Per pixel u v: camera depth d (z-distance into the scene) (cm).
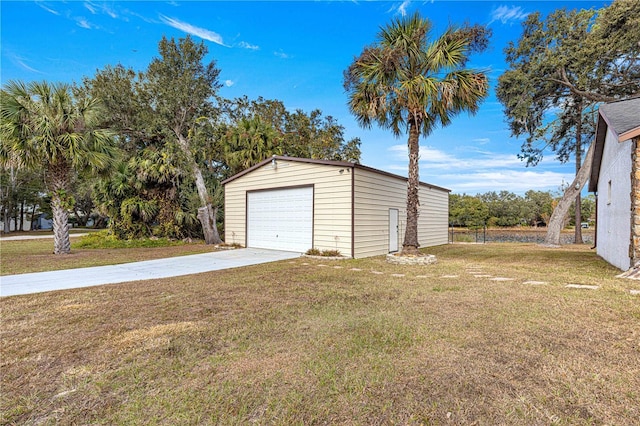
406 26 759
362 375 241
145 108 1578
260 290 529
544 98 1416
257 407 205
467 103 789
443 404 203
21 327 357
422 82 733
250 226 1262
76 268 790
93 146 1062
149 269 771
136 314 403
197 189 1630
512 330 323
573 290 488
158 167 1505
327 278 627
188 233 1661
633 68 1206
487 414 192
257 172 1228
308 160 1035
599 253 998
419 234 1327
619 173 720
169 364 266
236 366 260
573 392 213
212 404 209
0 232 2494
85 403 213
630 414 190
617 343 288
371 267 766
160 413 201
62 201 1086
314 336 320
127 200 1507
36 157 980
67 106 1005
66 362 272
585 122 1432
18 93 950
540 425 182
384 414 195
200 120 1653
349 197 934
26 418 198
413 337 311
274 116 2128
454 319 362
